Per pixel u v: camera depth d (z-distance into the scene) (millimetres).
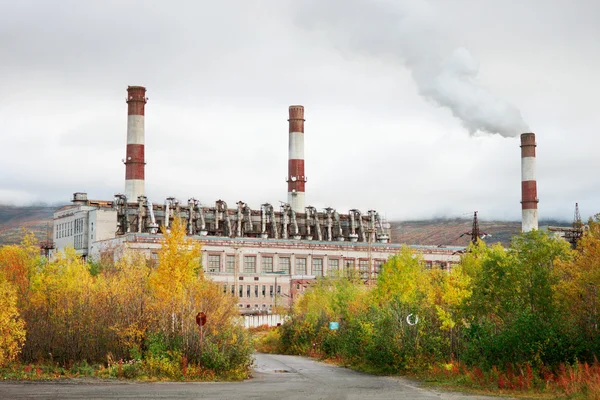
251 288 137750
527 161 173875
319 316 82312
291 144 178625
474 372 43656
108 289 54375
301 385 43281
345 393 38500
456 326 51594
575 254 46344
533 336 42531
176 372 46562
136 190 158875
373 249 158750
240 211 160375
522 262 46688
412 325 53062
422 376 48719
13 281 55625
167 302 50250
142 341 51438
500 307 46938
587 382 35500
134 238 129500
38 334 51344
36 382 41406
